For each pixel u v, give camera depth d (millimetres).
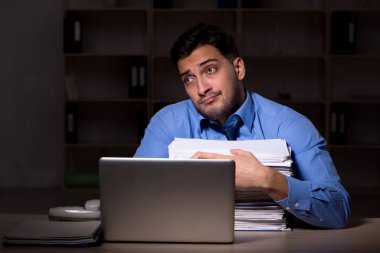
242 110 1786
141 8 5000
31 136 5359
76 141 5141
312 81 5301
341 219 1500
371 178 5363
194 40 1671
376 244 1324
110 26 5312
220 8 4996
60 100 5320
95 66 5344
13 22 5277
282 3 5254
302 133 1720
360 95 5043
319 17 5250
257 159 1438
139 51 5328
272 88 5312
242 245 1302
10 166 5379
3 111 5344
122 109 5391
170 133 1874
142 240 1310
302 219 1486
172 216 1294
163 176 1282
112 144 5094
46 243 1287
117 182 1290
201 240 1303
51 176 5383
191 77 1702
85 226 1377
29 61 5301
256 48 5289
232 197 1285
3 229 1470
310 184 1476
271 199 1454
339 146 4969
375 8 5109
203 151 1479
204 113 1753
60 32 5289
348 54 4973
